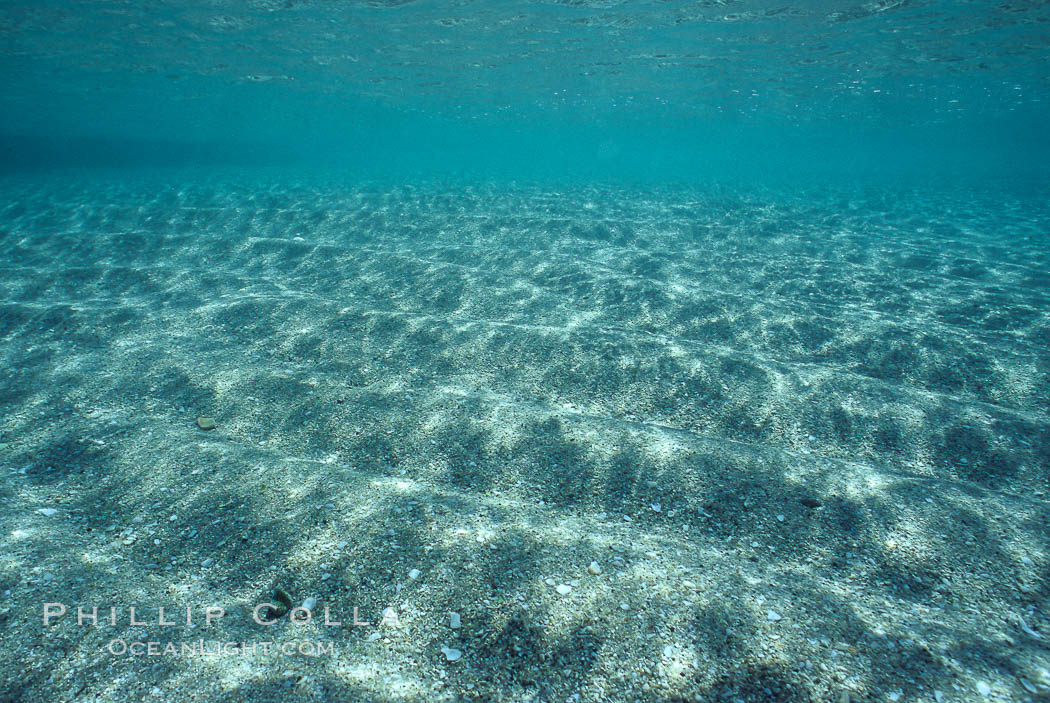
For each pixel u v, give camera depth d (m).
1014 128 54.16
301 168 32.94
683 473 3.70
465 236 11.89
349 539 2.95
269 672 2.14
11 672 2.03
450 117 49.12
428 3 13.32
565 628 2.38
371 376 5.23
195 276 8.49
